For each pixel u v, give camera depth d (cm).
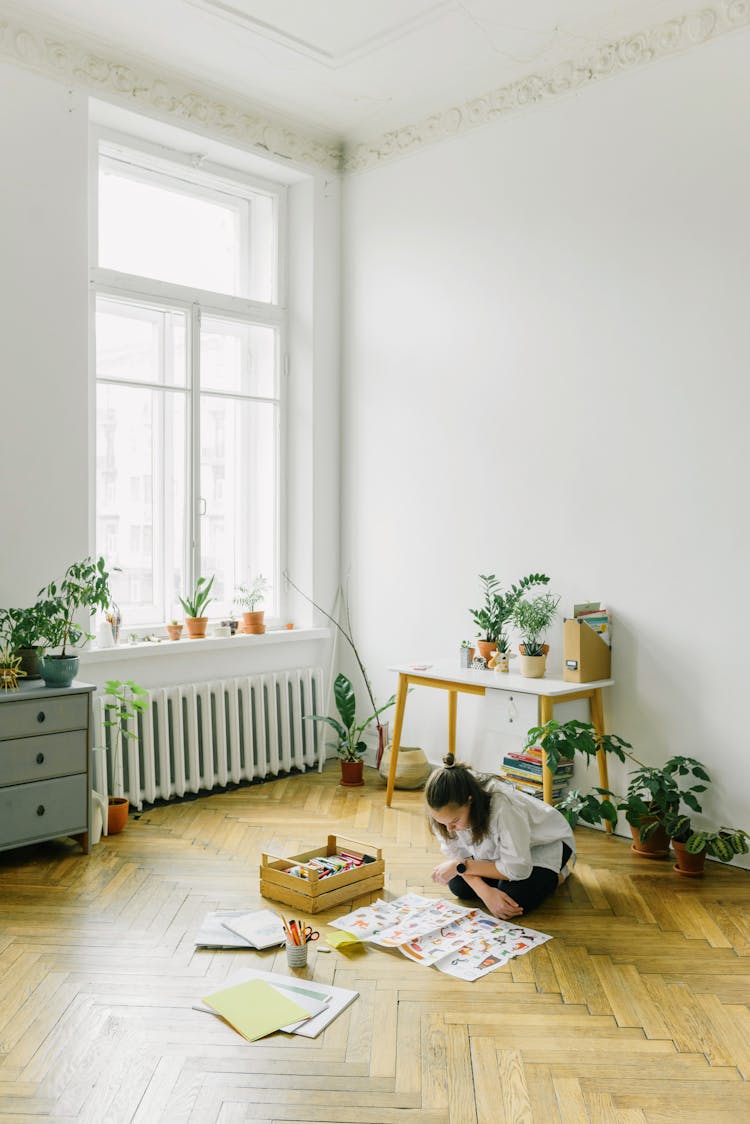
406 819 433
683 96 388
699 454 386
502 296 459
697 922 319
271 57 444
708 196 381
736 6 370
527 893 322
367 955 291
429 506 498
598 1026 251
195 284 516
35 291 414
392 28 416
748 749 374
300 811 445
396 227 511
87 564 433
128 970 278
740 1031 249
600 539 421
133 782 438
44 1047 237
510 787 336
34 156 412
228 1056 234
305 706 524
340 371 545
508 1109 214
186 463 502
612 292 415
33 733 367
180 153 492
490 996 266
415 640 508
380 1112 213
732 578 377
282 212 540
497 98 457
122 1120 209
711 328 382
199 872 361
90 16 409
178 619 502
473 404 474
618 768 412
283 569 546
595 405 422
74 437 428
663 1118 212
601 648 408
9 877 354
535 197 444
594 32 410
